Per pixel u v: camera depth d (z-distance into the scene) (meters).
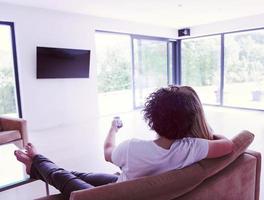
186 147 1.02
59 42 4.95
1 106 4.54
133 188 0.86
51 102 4.92
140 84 6.91
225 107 6.77
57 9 4.79
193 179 0.98
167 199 0.91
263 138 3.68
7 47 4.47
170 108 1.00
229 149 1.16
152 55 7.22
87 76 5.41
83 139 3.97
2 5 4.19
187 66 7.80
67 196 1.21
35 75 4.67
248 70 6.37
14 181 2.02
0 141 2.93
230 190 1.25
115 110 6.42
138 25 6.43
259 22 5.72
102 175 1.52
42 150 3.44
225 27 6.40
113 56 6.20
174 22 6.52
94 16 5.47
